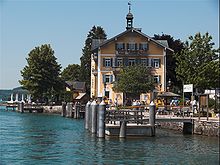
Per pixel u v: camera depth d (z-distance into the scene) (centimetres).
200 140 3744
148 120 4053
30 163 2686
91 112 4425
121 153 3044
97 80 8619
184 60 6600
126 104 7138
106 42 8506
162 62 8581
